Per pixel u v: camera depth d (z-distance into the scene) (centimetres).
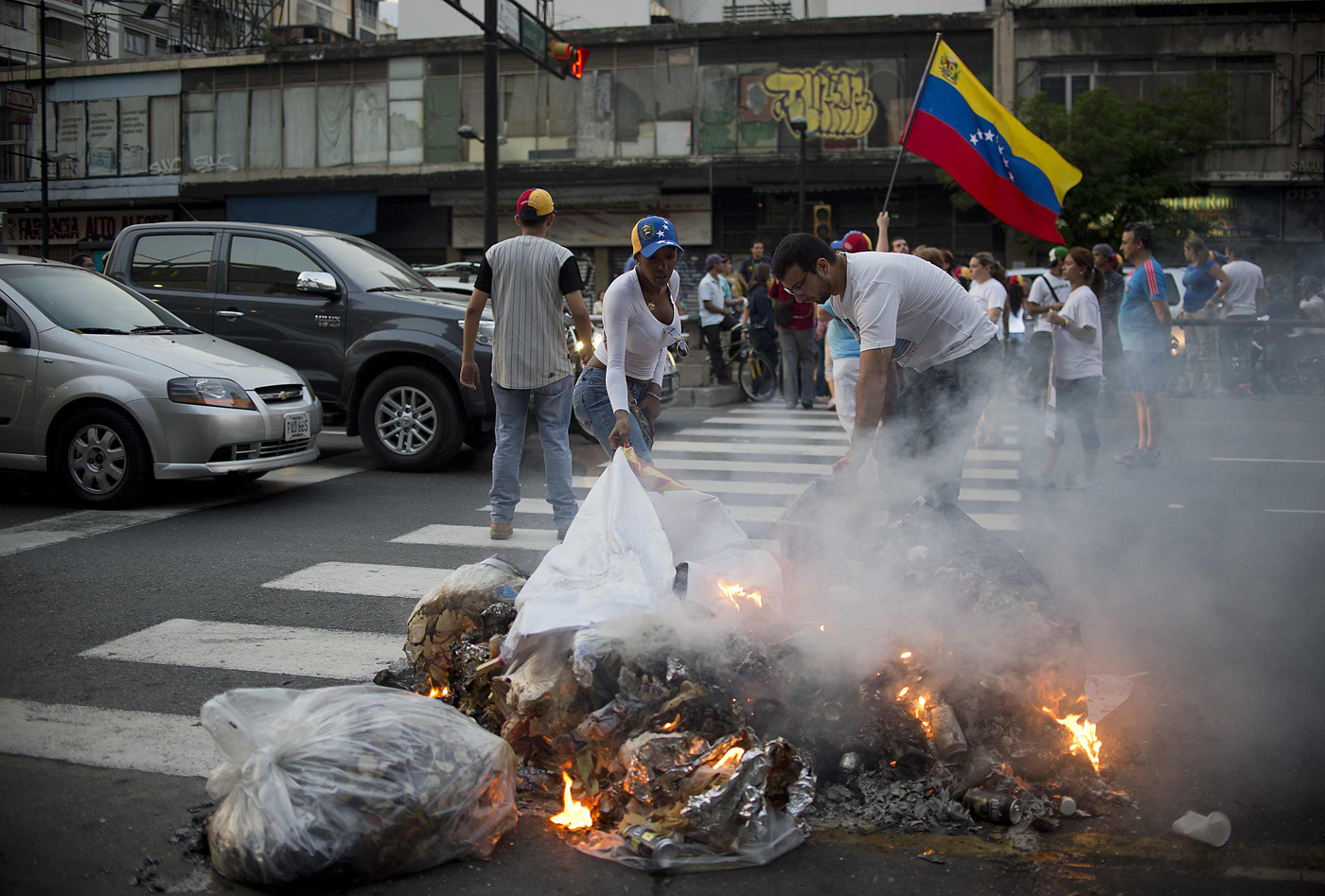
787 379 1198
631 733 277
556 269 567
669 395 999
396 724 258
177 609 461
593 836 266
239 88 2880
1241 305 1352
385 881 247
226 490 736
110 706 354
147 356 667
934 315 406
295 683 375
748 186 2648
